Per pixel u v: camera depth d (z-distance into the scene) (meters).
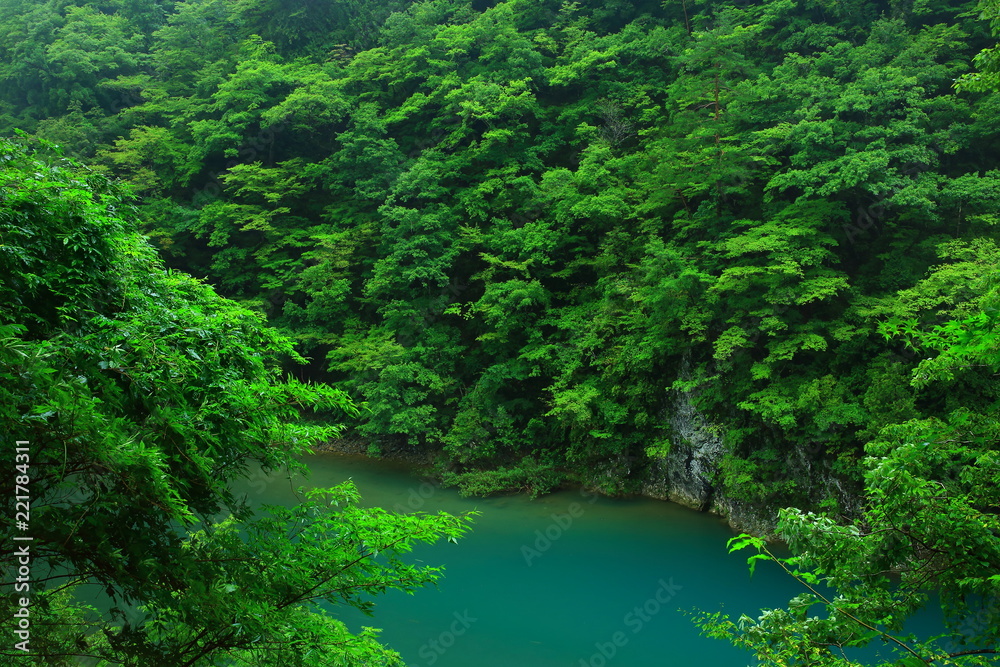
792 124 22.34
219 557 6.08
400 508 21.75
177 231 31.08
